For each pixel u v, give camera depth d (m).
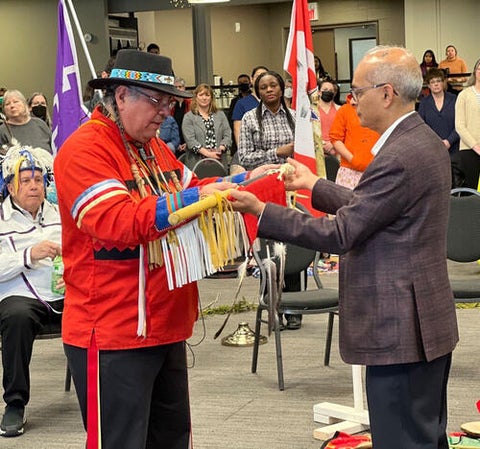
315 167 5.84
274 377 5.15
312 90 5.81
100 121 2.93
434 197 2.87
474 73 8.50
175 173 3.19
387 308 2.87
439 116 9.57
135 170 2.94
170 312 2.96
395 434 2.94
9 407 4.46
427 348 2.88
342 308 2.98
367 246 2.90
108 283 2.91
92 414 2.96
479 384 4.83
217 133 9.73
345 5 20.50
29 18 17.70
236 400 4.78
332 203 3.09
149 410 3.05
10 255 4.48
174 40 20.16
